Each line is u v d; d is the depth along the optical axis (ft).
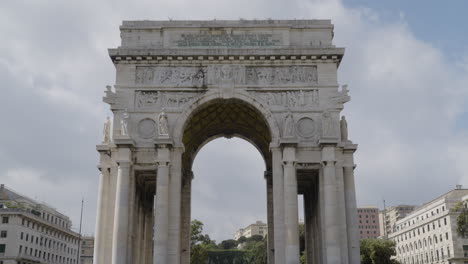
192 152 171.42
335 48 140.67
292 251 124.77
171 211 130.41
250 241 648.38
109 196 133.69
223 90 139.44
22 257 305.32
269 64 141.90
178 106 138.92
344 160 136.77
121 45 144.56
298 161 133.90
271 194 167.02
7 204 326.65
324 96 138.92
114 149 136.15
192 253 322.96
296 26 146.00
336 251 124.88
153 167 134.41
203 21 145.59
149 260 160.25
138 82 140.67
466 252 315.78
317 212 144.05
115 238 126.21
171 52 140.46
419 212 403.13
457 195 353.10
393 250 293.23
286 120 135.44
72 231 398.42
